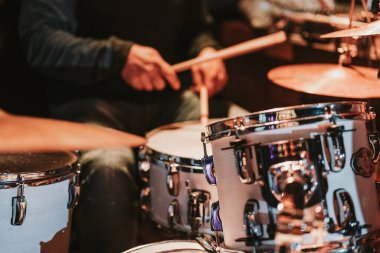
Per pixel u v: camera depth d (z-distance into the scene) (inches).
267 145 51.8
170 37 106.0
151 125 102.3
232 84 143.5
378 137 57.6
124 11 102.2
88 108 96.2
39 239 64.8
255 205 52.6
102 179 82.4
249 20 135.0
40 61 96.0
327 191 51.9
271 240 52.4
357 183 53.4
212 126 55.9
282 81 72.1
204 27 110.1
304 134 52.0
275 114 52.1
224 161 55.1
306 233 51.6
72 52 94.5
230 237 55.6
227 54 93.4
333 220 52.0
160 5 104.0
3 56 104.1
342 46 72.7
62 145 66.7
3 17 104.2
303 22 116.0
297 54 118.3
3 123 73.8
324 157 51.9
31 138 67.9
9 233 62.6
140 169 78.1
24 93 106.0
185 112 101.0
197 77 99.3
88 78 95.2
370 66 76.9
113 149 86.4
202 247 59.7
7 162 67.7
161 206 74.8
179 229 72.0
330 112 52.4
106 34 102.4
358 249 52.4
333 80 69.8
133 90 101.1
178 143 78.6
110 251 81.4
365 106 55.2
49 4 98.9
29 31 97.4
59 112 97.7
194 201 69.1
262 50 130.6
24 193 62.4
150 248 62.4
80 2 101.7
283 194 51.1
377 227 54.8
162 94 103.6
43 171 63.3
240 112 97.3
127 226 82.9
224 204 55.8
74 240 90.0
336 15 103.7
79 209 83.2
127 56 92.7
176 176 71.0
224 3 145.3
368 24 62.1
